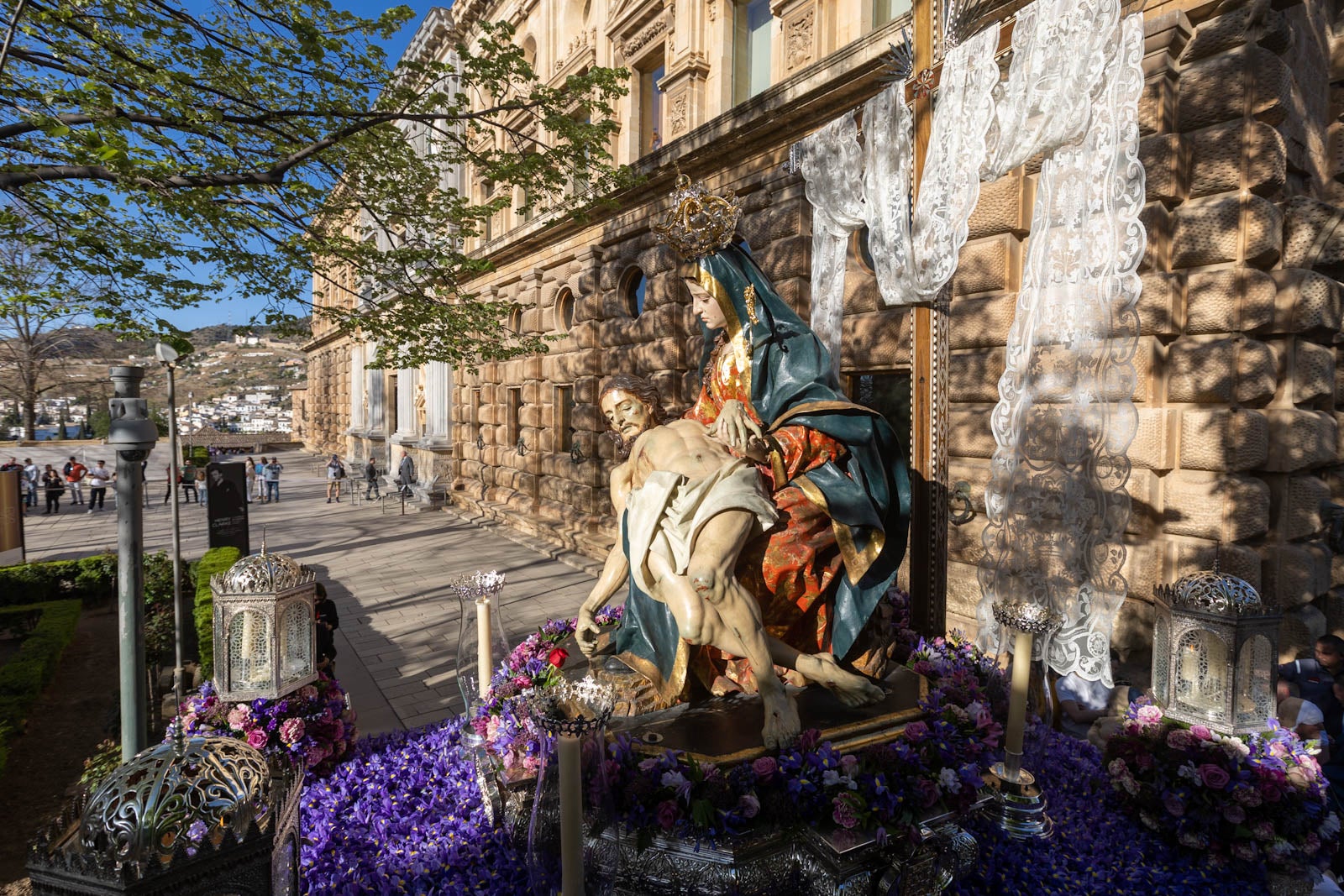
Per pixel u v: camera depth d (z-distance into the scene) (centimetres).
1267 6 534
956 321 710
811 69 848
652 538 298
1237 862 312
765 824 260
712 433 332
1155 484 584
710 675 336
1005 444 465
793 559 330
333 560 1344
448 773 400
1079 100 357
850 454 353
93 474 2175
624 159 1327
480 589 378
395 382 2886
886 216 425
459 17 1995
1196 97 567
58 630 834
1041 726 344
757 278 378
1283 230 561
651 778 263
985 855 311
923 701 317
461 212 889
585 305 1386
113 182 575
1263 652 326
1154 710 348
